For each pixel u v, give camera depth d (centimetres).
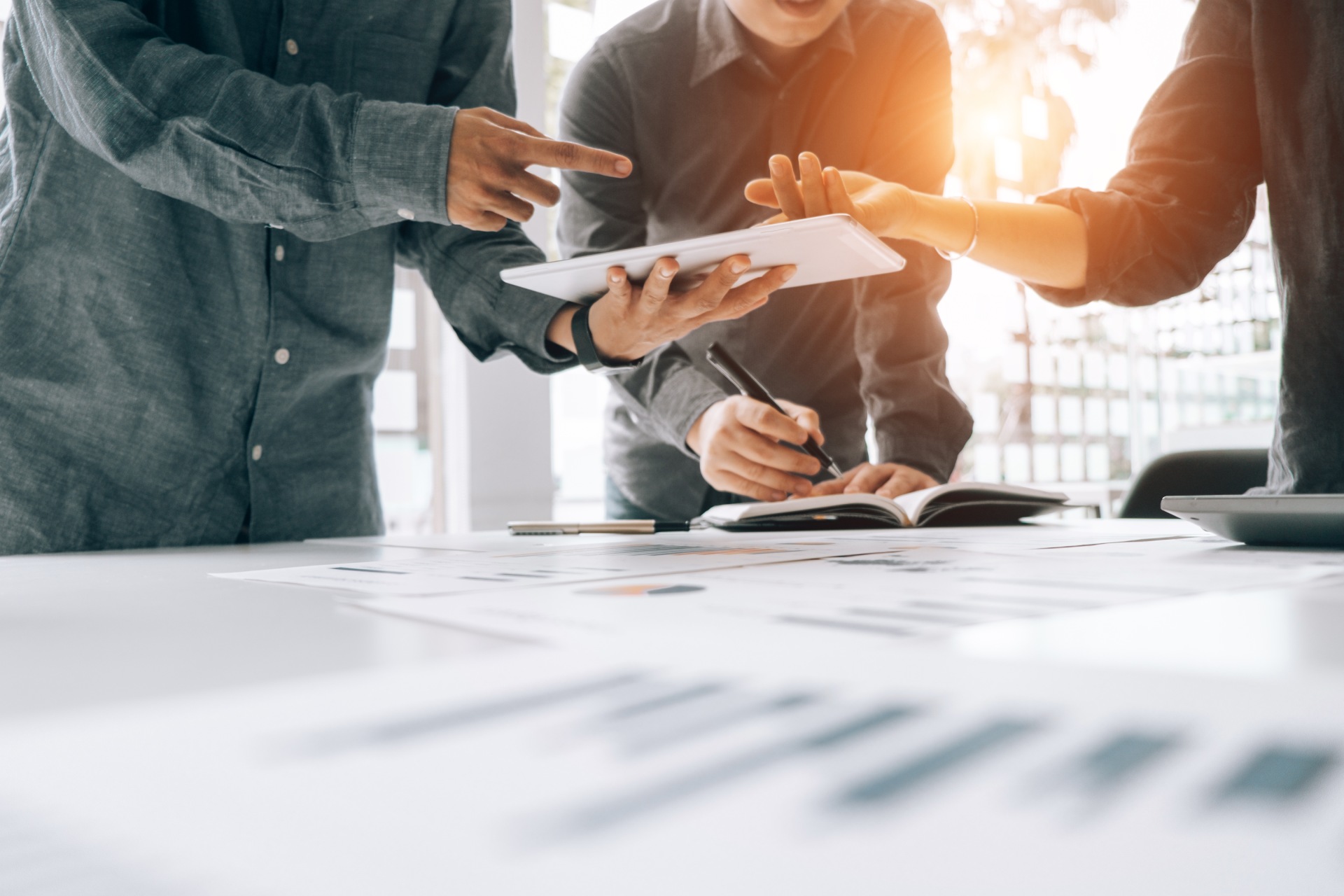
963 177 320
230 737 14
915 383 127
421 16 106
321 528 105
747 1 124
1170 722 13
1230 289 350
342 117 75
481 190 76
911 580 37
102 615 31
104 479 91
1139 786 10
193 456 95
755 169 138
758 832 9
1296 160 89
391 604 32
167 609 32
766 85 134
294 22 100
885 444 128
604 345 92
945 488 93
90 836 10
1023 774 11
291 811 11
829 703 15
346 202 77
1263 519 50
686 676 17
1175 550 53
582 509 244
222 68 78
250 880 9
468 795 11
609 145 136
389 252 109
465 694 16
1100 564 44
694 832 10
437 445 206
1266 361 299
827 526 94
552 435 217
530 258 103
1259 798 10
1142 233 102
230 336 97
